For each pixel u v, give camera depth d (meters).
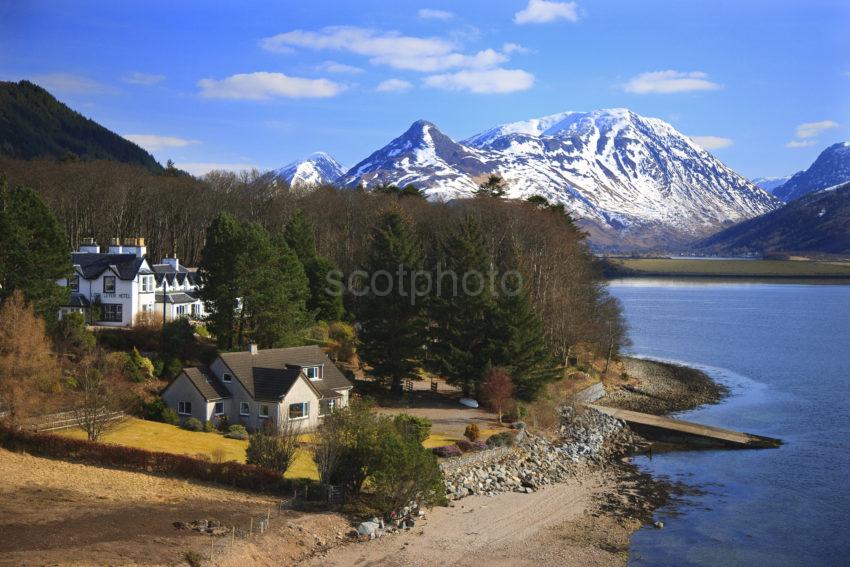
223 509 44.94
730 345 140.50
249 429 63.97
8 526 38.31
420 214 134.50
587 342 109.56
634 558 45.53
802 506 55.03
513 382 79.81
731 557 46.03
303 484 49.38
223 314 77.31
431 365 84.50
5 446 51.72
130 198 131.12
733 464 66.25
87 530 39.00
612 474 63.38
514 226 117.81
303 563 40.78
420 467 48.94
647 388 101.25
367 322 83.38
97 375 57.88
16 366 54.16
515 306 82.25
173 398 64.31
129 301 84.88
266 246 78.50
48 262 71.25
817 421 82.06
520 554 45.16
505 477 59.31
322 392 68.19
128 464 50.91
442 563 42.69
